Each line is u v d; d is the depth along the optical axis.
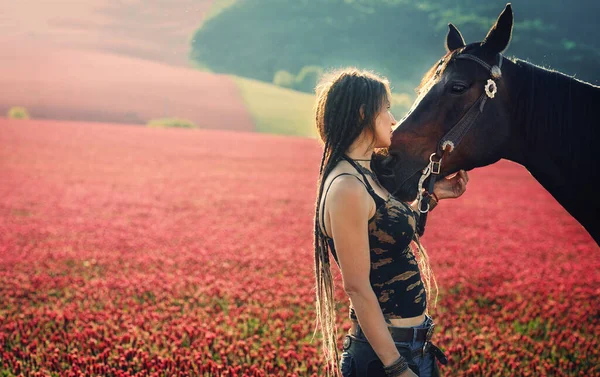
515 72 2.92
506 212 15.73
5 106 48.97
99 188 17.58
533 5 53.78
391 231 2.45
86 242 10.48
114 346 5.52
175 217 13.35
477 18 71.56
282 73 86.69
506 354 5.46
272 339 5.76
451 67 2.91
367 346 2.58
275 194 17.50
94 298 7.16
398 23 90.50
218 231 11.80
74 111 50.22
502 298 7.40
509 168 29.50
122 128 40.00
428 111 2.88
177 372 4.95
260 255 9.56
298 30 97.06
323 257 2.60
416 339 2.55
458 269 8.86
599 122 2.88
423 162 2.90
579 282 8.29
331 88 2.54
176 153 28.22
